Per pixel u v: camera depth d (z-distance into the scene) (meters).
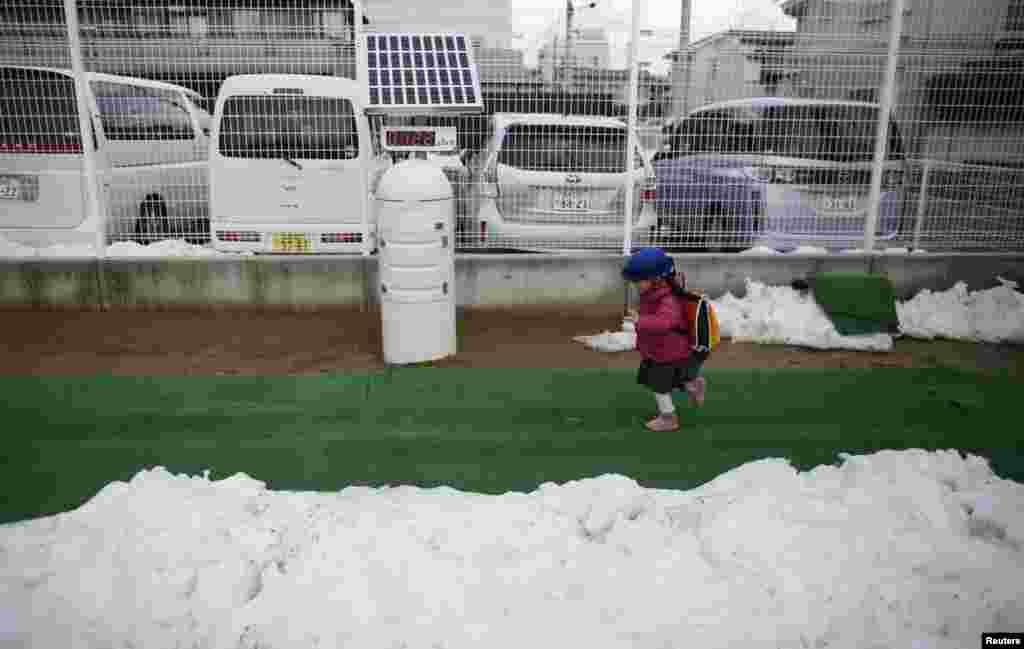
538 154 6.59
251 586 2.82
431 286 5.21
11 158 6.61
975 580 2.82
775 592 2.79
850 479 3.59
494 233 6.67
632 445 4.16
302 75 6.49
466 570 2.89
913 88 6.70
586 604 2.73
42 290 6.38
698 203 6.80
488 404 4.68
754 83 6.61
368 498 3.47
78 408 4.52
